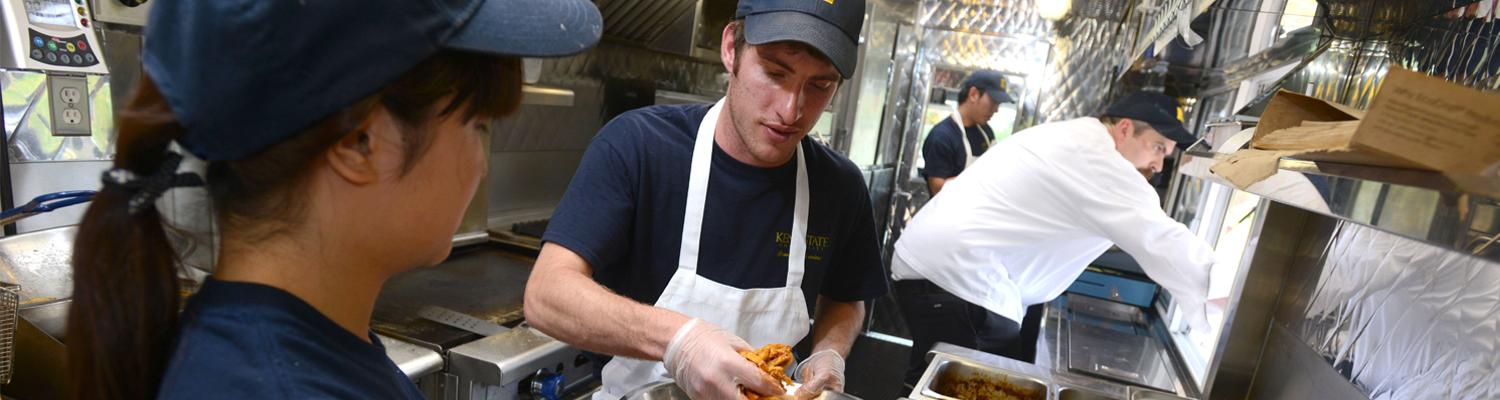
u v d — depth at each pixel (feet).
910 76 13.56
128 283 1.50
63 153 5.04
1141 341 8.57
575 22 1.76
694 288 4.27
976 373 6.07
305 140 1.42
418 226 1.70
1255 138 2.90
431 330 5.54
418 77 1.49
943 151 12.91
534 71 7.25
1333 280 4.80
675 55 11.36
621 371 4.57
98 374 1.53
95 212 1.48
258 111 1.36
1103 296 10.40
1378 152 1.94
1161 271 7.59
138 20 5.26
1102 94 12.51
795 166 4.41
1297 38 5.34
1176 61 8.05
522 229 8.73
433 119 1.58
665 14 9.75
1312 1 4.40
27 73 4.75
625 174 4.15
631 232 4.31
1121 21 12.10
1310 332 4.93
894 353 12.92
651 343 3.47
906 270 9.64
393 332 5.42
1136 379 7.02
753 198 4.31
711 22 10.42
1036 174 8.33
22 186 4.98
